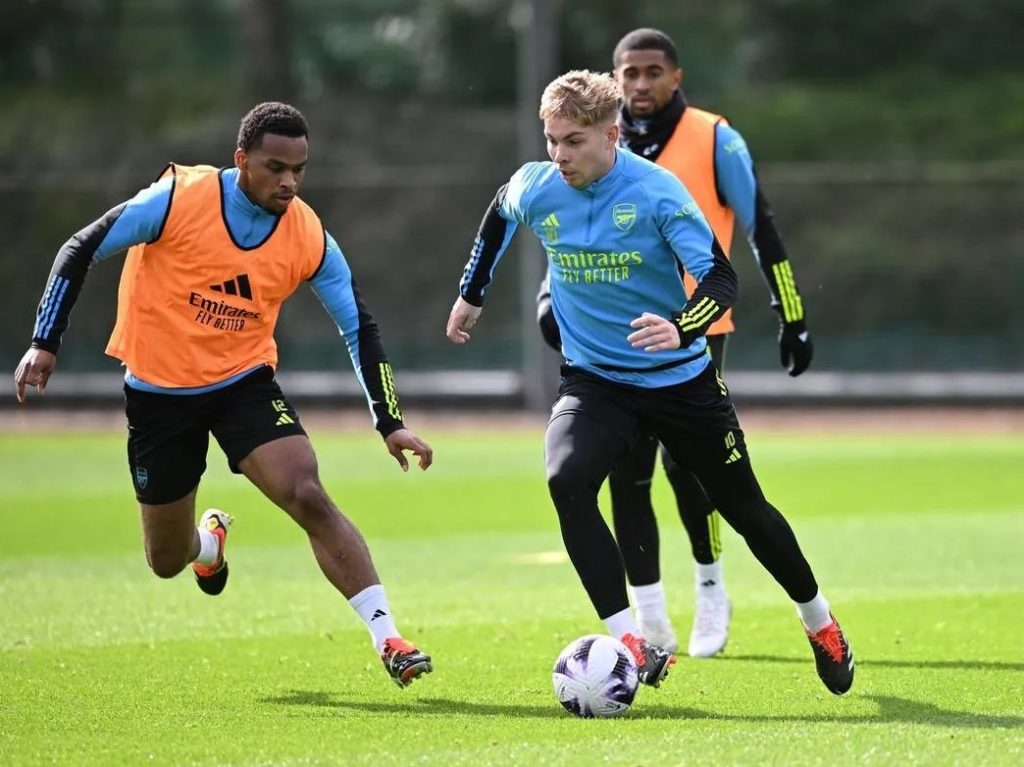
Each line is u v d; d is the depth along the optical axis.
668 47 27.59
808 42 115.31
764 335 90.00
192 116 111.75
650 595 25.95
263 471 21.58
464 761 17.67
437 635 27.77
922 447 64.06
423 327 93.62
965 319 92.12
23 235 96.81
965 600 31.38
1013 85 109.81
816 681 23.38
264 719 20.39
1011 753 17.94
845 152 103.56
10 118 110.81
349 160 103.31
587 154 20.75
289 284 22.19
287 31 112.75
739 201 27.70
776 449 63.69
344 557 21.39
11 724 20.09
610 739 18.86
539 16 74.75
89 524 44.12
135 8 125.56
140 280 22.08
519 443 66.75
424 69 122.06
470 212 98.69
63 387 82.81
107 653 25.81
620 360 21.55
